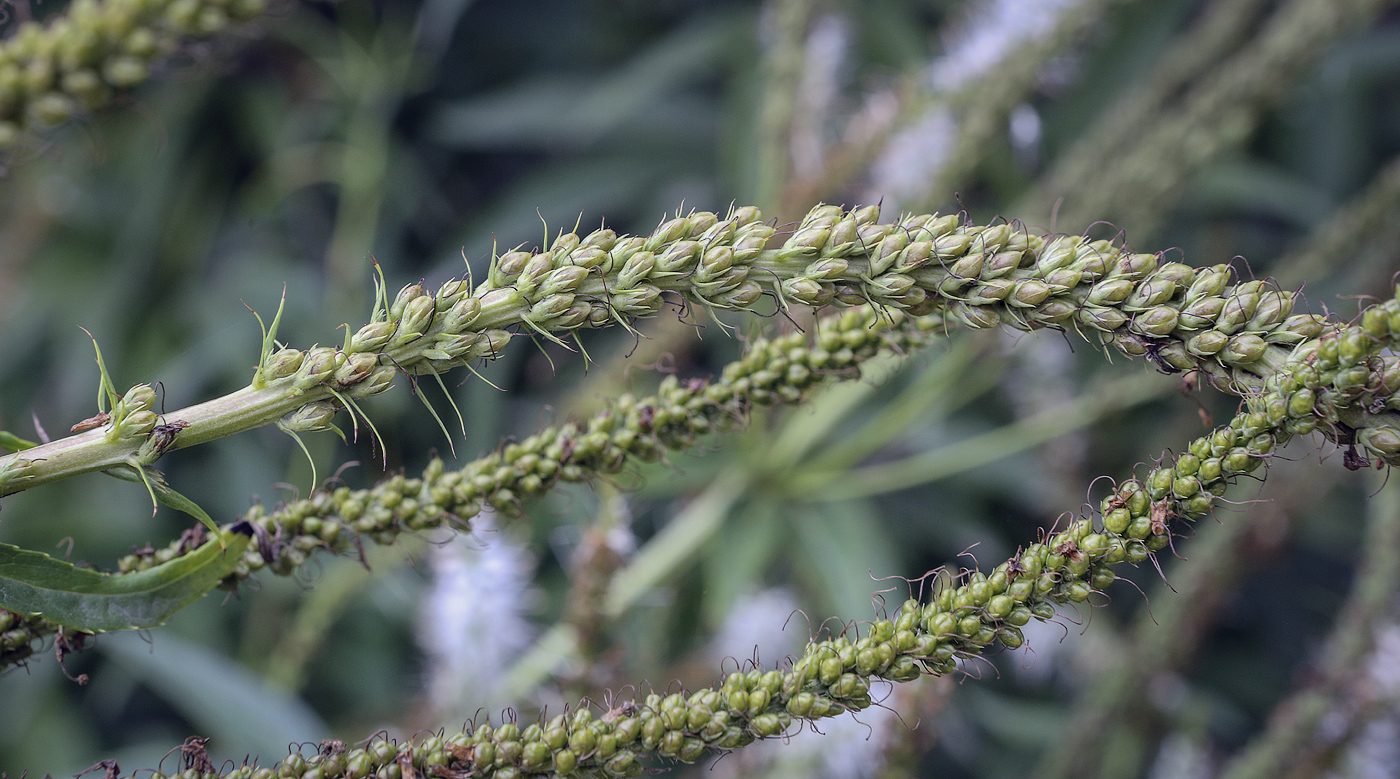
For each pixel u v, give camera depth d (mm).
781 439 794
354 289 998
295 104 1146
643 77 1006
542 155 1236
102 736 996
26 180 956
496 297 421
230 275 1093
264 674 809
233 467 987
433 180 1167
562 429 467
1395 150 1236
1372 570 696
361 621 941
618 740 430
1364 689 665
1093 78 1033
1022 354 888
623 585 690
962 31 814
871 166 805
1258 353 417
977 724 965
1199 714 807
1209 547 751
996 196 938
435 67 1171
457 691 652
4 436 418
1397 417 412
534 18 1196
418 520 458
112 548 971
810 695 429
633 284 421
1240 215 1216
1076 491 918
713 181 1094
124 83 454
